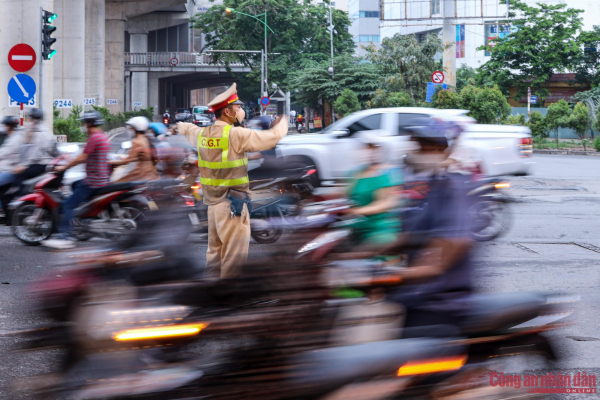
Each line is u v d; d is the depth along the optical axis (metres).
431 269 3.80
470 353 3.65
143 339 3.43
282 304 3.49
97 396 3.40
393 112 13.74
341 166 13.76
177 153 9.21
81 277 3.87
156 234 4.32
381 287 3.74
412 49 40.28
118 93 66.19
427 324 3.70
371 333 3.58
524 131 13.66
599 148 32.84
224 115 5.61
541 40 49.88
